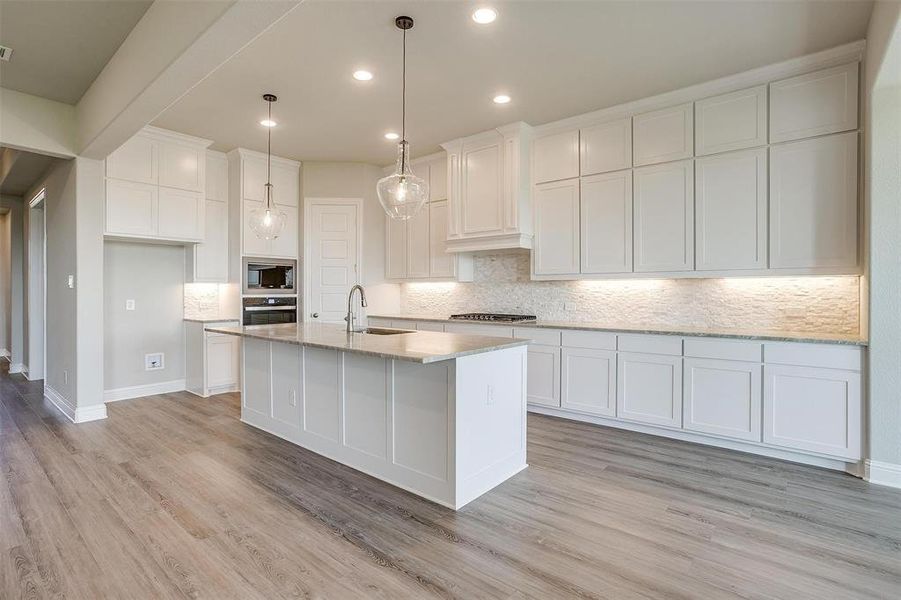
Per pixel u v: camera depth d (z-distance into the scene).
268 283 5.65
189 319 5.48
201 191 5.16
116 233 4.56
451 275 5.48
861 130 3.14
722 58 3.31
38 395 5.31
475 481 2.74
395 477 2.91
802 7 2.71
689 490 2.84
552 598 1.85
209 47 2.46
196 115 4.36
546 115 4.38
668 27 2.92
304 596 1.87
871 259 2.90
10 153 5.13
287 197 5.80
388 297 6.26
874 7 2.69
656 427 3.88
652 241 4.02
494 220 4.78
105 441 3.72
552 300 5.01
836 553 2.16
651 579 1.97
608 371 4.02
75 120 4.21
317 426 3.47
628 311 4.51
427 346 2.74
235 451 3.50
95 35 3.13
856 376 2.99
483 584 1.94
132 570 2.04
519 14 2.78
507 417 3.03
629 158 4.14
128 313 5.18
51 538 2.29
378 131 4.79
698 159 3.79
